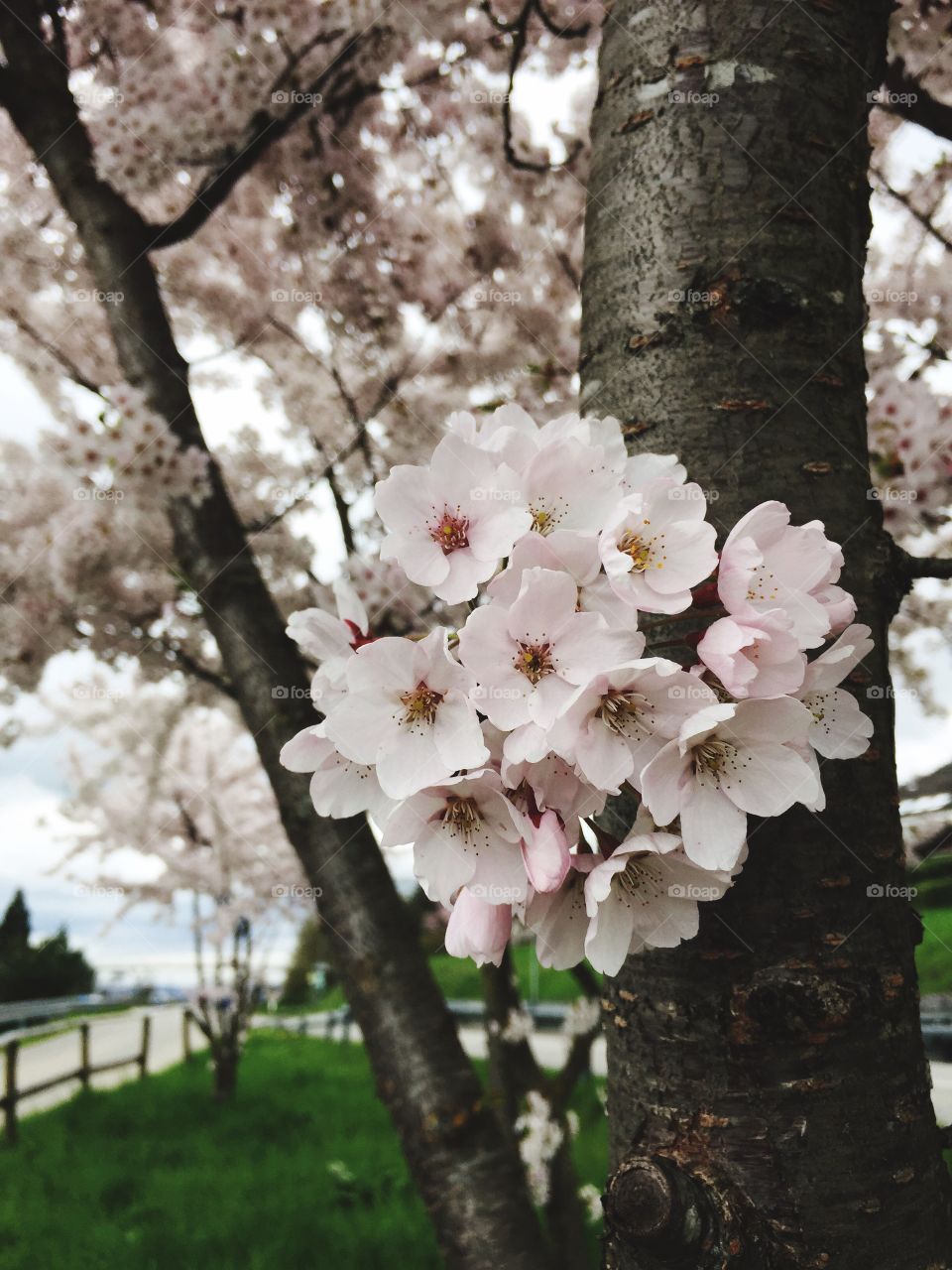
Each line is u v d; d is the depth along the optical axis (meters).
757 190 1.26
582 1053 4.00
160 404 3.23
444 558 1.04
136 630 5.32
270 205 5.09
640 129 1.33
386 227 5.12
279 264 5.27
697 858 0.95
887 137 4.29
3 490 5.21
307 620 1.20
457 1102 2.22
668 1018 1.12
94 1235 5.17
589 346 1.36
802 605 1.01
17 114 3.47
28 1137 7.44
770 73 1.29
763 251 1.24
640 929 1.04
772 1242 1.04
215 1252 5.02
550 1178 3.74
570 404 5.07
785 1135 1.06
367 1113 8.24
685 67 1.31
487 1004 4.07
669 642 1.12
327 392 5.20
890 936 1.13
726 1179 1.06
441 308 5.38
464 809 1.04
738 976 1.09
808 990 1.07
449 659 1.00
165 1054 12.13
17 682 5.31
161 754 7.21
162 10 4.43
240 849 9.37
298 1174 6.28
